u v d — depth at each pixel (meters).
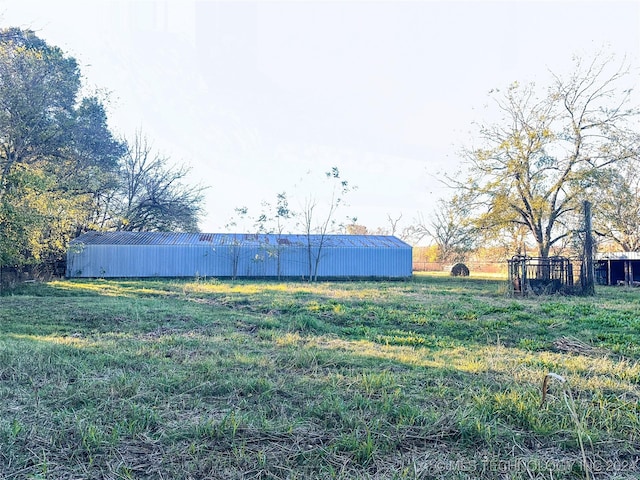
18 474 3.27
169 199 32.88
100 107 24.41
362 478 3.25
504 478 3.32
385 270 27.84
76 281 21.97
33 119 18.22
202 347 7.46
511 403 4.54
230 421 4.09
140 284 19.95
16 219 15.16
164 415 4.36
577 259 19.84
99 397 4.77
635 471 3.45
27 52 18.03
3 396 4.83
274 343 7.92
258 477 3.29
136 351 6.92
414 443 3.83
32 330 8.81
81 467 3.38
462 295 16.61
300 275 26.95
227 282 22.55
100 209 28.67
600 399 4.84
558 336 9.05
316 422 4.27
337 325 10.34
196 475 3.29
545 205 25.28
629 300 15.47
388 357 6.90
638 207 29.62
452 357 7.16
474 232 26.69
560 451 3.74
